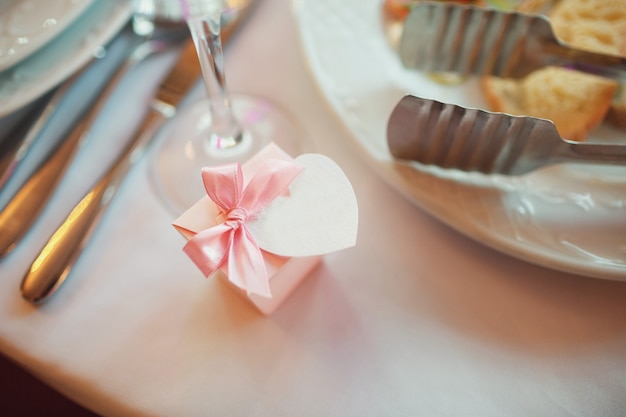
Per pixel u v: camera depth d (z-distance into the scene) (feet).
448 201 0.72
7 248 0.75
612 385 0.62
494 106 0.86
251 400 0.64
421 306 0.69
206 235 0.60
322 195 0.65
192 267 0.74
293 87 0.91
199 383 0.65
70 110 0.89
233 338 0.68
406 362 0.65
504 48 0.84
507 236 0.69
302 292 0.71
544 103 0.83
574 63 0.82
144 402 0.64
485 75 0.88
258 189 0.64
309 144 0.84
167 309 0.70
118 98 0.91
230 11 0.99
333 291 0.71
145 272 0.73
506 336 0.67
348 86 0.86
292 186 0.65
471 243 0.74
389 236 0.75
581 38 0.88
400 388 0.64
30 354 0.67
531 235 0.70
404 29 0.83
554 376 0.63
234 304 0.70
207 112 0.89
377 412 0.62
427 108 0.67
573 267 0.67
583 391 0.62
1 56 0.79
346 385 0.64
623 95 0.81
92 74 0.93
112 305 0.71
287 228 0.62
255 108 0.89
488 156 0.71
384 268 0.73
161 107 0.89
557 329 0.67
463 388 0.63
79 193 0.81
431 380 0.64
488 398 0.62
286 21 0.99
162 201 0.79
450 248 0.74
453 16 0.81
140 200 0.80
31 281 0.70
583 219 0.71
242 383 0.65
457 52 0.86
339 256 0.74
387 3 0.95
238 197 0.63
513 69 0.86
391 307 0.69
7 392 1.13
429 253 0.74
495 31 0.82
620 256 0.68
